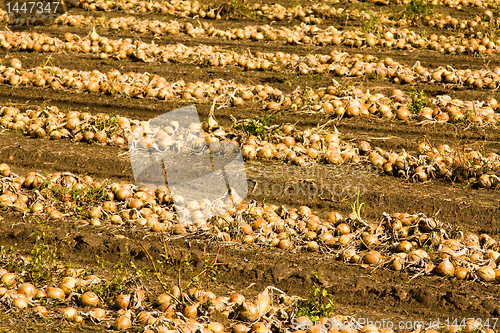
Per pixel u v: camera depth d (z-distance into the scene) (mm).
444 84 19406
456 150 14125
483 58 22531
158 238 11008
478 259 10109
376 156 14289
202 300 8797
